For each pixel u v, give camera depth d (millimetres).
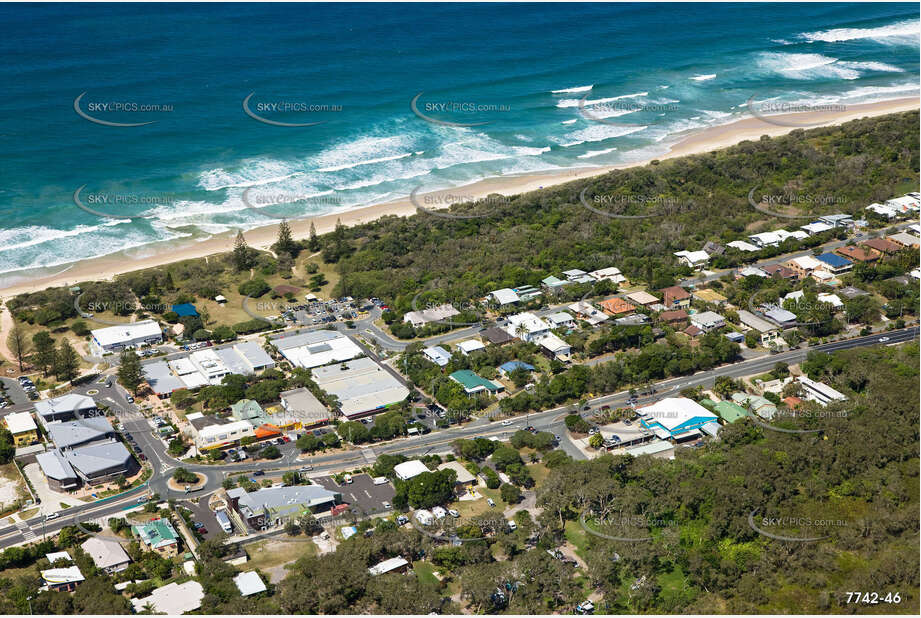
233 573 135250
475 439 167625
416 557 139375
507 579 129875
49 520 150500
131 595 129625
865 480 150375
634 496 146375
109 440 172125
